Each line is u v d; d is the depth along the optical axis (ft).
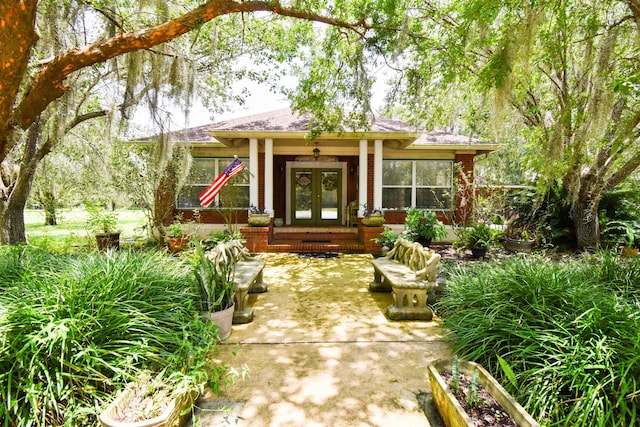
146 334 7.51
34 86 10.05
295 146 31.99
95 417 6.28
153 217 27.14
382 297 15.56
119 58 15.78
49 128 19.94
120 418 5.74
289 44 21.89
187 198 32.78
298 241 30.22
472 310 10.11
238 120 34.88
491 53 17.74
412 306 12.95
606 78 13.47
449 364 7.62
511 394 7.18
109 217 26.32
